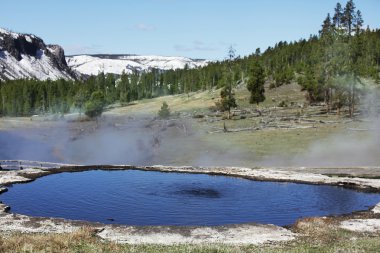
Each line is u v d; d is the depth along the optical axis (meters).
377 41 169.75
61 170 58.03
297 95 141.00
